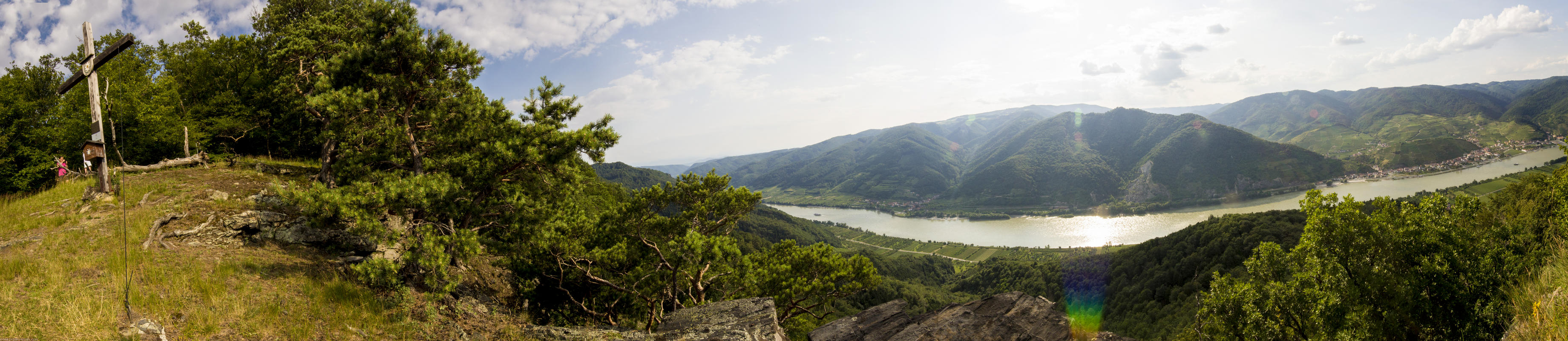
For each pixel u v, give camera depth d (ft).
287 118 95.20
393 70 50.44
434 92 50.21
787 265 61.26
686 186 60.90
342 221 44.83
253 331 27.07
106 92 58.80
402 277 37.37
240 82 99.60
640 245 56.80
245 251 39.86
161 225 39.45
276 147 100.63
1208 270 249.55
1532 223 47.60
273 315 29.12
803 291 57.62
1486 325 42.09
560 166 48.26
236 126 89.86
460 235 41.78
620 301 58.59
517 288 52.65
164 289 29.78
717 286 58.70
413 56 48.44
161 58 94.94
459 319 34.65
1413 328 49.55
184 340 24.81
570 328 31.42
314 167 80.64
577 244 53.98
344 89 46.57
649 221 54.85
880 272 434.30
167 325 25.82
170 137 77.66
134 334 23.80
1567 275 19.57
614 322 55.93
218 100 91.40
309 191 38.58
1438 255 48.83
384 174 47.96
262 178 63.41
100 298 26.99
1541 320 17.52
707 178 61.11
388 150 50.83
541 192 52.60
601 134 51.47
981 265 519.19
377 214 39.04
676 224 55.01
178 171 61.57
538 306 52.29
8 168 69.72
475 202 48.06
